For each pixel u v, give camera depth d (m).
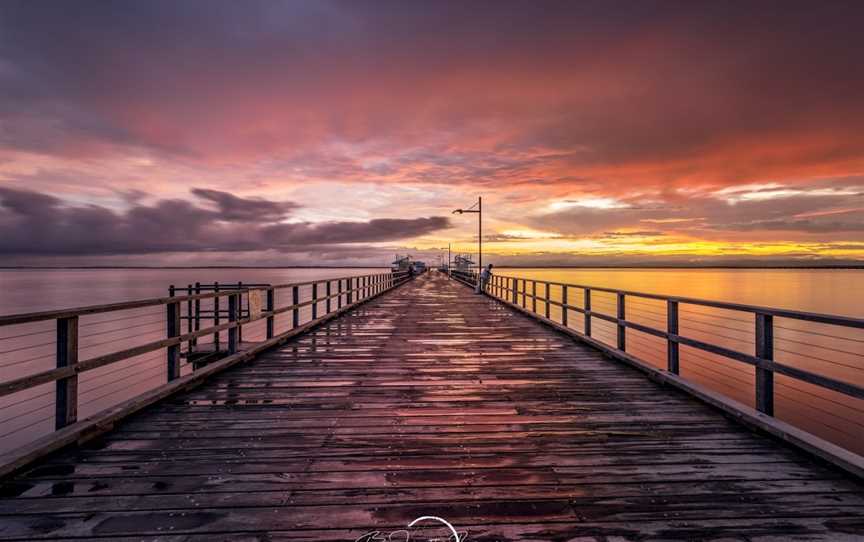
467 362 7.03
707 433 4.05
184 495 2.98
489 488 3.08
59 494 2.97
